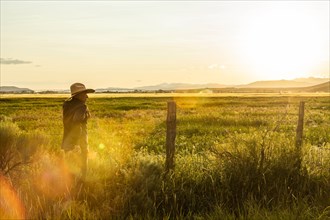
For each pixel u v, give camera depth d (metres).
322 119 26.58
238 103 65.56
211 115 25.34
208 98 97.12
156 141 15.09
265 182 6.46
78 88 6.89
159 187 6.20
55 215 5.07
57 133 16.64
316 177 7.04
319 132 18.33
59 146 10.66
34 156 7.95
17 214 5.04
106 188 6.24
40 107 53.53
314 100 78.56
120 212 5.46
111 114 34.38
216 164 7.28
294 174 6.94
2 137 7.91
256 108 44.34
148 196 6.04
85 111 6.93
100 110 43.19
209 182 6.63
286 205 5.63
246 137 8.02
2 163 7.20
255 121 22.53
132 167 6.88
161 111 39.78
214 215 5.37
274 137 8.06
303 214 5.21
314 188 6.84
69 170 6.75
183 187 6.46
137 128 20.31
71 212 5.20
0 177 6.16
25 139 8.39
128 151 9.07
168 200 6.04
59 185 6.07
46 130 18.78
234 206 6.03
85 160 6.80
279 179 6.74
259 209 5.47
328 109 44.44
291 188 6.59
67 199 5.63
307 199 6.04
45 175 6.37
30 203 5.39
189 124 21.73
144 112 37.41
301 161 7.43
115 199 5.70
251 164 6.89
